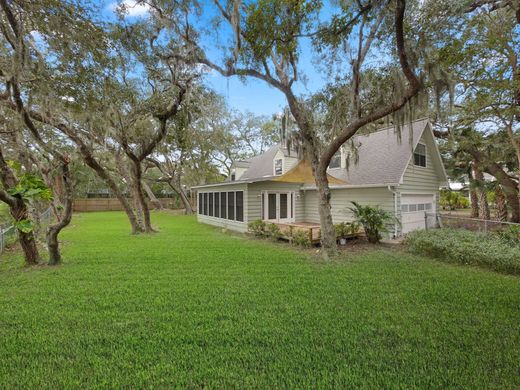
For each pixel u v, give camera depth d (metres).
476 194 16.30
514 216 11.64
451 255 6.27
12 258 6.81
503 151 11.02
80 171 17.27
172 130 11.85
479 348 2.62
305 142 7.21
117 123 9.16
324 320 3.25
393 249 7.89
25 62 5.03
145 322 3.22
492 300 3.87
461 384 2.13
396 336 2.87
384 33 5.82
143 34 6.59
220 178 25.88
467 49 6.22
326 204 7.02
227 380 2.20
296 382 2.17
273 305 3.71
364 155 12.48
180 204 29.25
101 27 5.62
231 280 4.88
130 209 11.28
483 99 7.51
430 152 12.23
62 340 2.81
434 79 5.08
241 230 12.12
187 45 6.52
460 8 4.99
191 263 6.14
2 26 4.84
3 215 9.00
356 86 6.19
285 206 13.41
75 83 6.07
